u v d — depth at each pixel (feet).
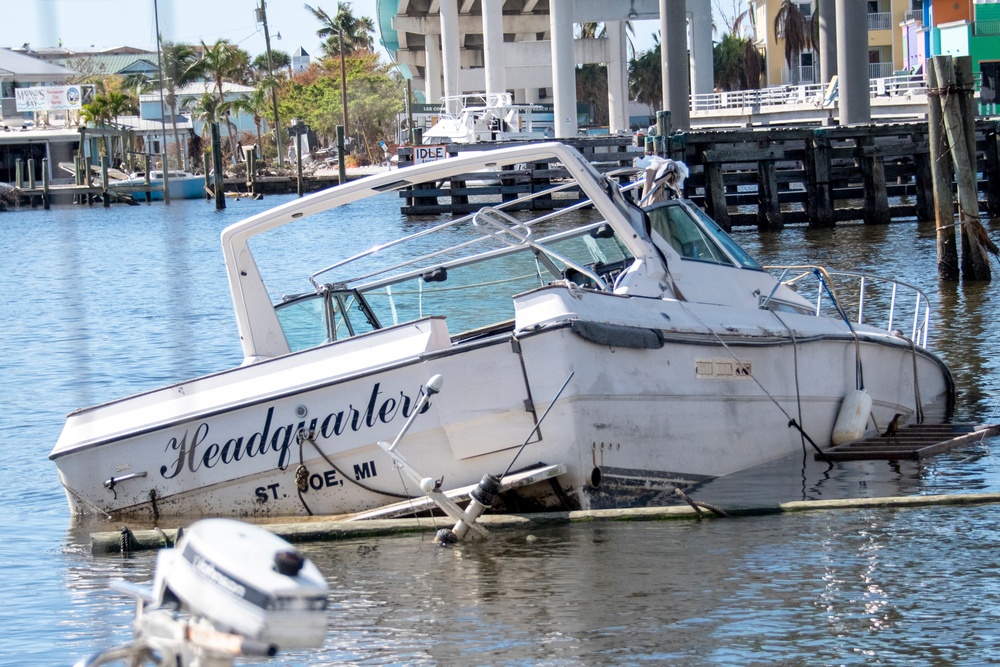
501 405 53.88
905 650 37.93
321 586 20.01
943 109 146.00
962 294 136.77
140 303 164.25
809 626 40.22
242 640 19.62
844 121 304.50
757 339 64.03
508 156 60.64
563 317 53.83
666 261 63.57
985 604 41.88
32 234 353.31
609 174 69.26
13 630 42.55
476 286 69.82
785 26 577.43
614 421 55.77
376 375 54.49
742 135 239.91
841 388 71.77
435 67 611.47
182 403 57.47
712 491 60.08
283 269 189.98
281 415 55.83
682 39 313.12
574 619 41.45
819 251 193.67
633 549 49.83
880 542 49.90
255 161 571.69
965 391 88.63
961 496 56.80
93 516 58.80
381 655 38.73
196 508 57.47
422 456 54.80
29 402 98.27
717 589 44.32
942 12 431.43
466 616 42.19
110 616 43.88
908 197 320.91
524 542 51.47
